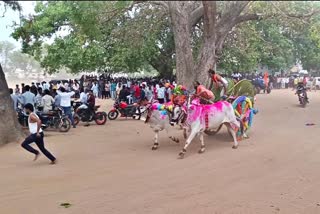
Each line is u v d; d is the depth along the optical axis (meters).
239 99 12.25
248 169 8.93
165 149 11.30
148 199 7.00
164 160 9.91
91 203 6.82
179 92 10.87
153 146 11.40
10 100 12.49
